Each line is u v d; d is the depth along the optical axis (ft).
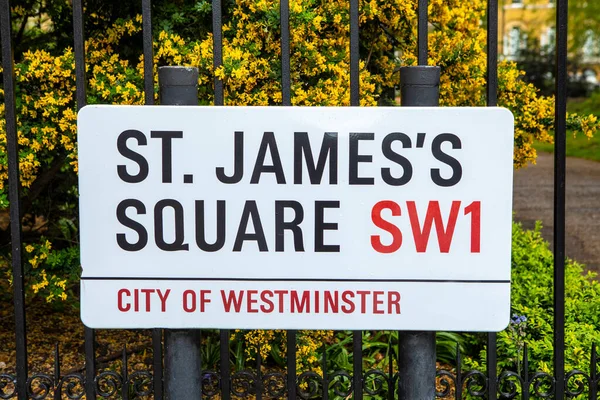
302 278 6.61
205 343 11.26
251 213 6.56
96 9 11.25
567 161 51.21
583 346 10.02
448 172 6.43
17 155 7.36
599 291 12.55
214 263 6.62
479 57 12.15
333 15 10.39
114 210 6.58
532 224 26.02
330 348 11.03
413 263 6.54
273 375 7.89
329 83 10.12
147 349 11.71
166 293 6.66
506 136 6.37
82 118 6.47
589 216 27.73
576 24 74.23
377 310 6.61
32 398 7.66
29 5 11.99
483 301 6.54
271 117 6.45
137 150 6.51
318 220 6.54
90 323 6.68
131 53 11.21
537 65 80.53
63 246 13.01
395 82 12.14
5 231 12.83
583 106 72.13
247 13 9.99
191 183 6.55
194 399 6.92
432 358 6.77
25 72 9.46
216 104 7.18
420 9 6.91
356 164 6.47
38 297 14.14
